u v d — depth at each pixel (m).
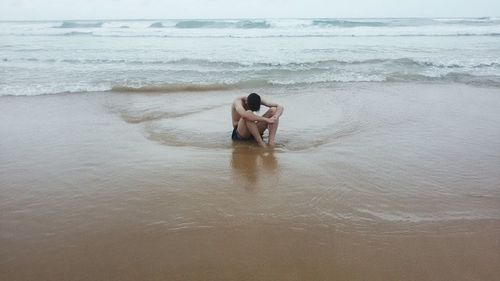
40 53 14.73
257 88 9.06
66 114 6.64
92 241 2.73
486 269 2.44
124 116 6.51
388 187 3.63
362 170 4.05
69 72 10.84
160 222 2.99
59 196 3.45
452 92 8.40
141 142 5.09
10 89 8.65
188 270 2.43
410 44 17.72
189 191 3.55
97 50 15.81
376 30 26.06
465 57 13.22
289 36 22.44
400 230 2.88
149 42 19.41
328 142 5.04
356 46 16.91
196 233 2.84
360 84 9.36
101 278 2.35
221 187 3.65
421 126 5.75
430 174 3.94
